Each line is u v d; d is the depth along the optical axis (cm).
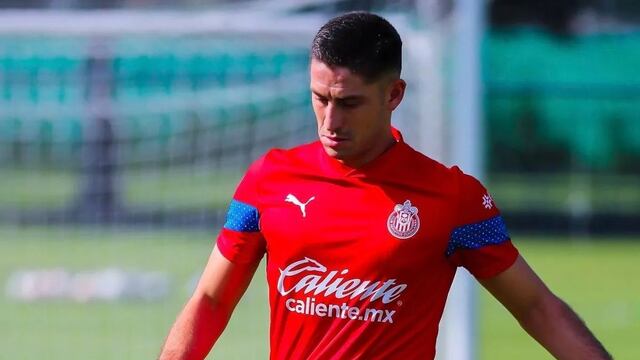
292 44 2856
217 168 3784
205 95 3534
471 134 2128
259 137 3566
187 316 1240
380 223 1168
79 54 3669
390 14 2475
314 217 1181
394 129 1236
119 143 3888
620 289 4353
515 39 5997
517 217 5903
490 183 6025
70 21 2645
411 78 2442
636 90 5925
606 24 5950
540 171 6000
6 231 4578
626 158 5941
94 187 4044
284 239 1190
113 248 4109
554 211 5906
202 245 3944
